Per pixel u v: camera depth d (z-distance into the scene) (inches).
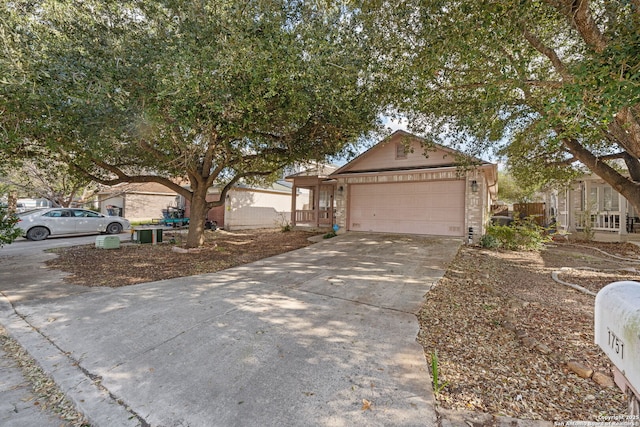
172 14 211.9
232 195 689.0
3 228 257.4
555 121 154.5
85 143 248.1
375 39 230.2
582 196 550.6
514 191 989.8
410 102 276.8
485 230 428.1
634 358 42.8
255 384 105.5
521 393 99.3
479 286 219.9
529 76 235.3
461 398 97.1
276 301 191.2
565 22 214.7
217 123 237.3
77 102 189.6
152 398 98.8
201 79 193.8
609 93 126.0
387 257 326.0
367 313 170.7
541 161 428.1
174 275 260.5
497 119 291.6
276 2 210.2
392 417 88.7
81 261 314.2
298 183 625.9
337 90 225.0
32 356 126.3
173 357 123.7
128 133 248.8
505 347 130.7
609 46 134.0
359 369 114.5
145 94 208.4
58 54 186.1
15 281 237.5
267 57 196.1
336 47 218.1
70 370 115.4
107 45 201.9
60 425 90.2
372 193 513.0
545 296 197.9
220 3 193.0
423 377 109.0
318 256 340.2
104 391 103.0
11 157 279.7
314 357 123.2
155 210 900.0
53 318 163.9
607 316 51.4
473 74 243.1
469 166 374.3
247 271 273.3
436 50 208.7
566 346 128.7
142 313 170.9
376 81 249.8
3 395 103.6
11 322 158.9
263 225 774.5
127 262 311.9
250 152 369.4
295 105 234.2
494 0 172.9
